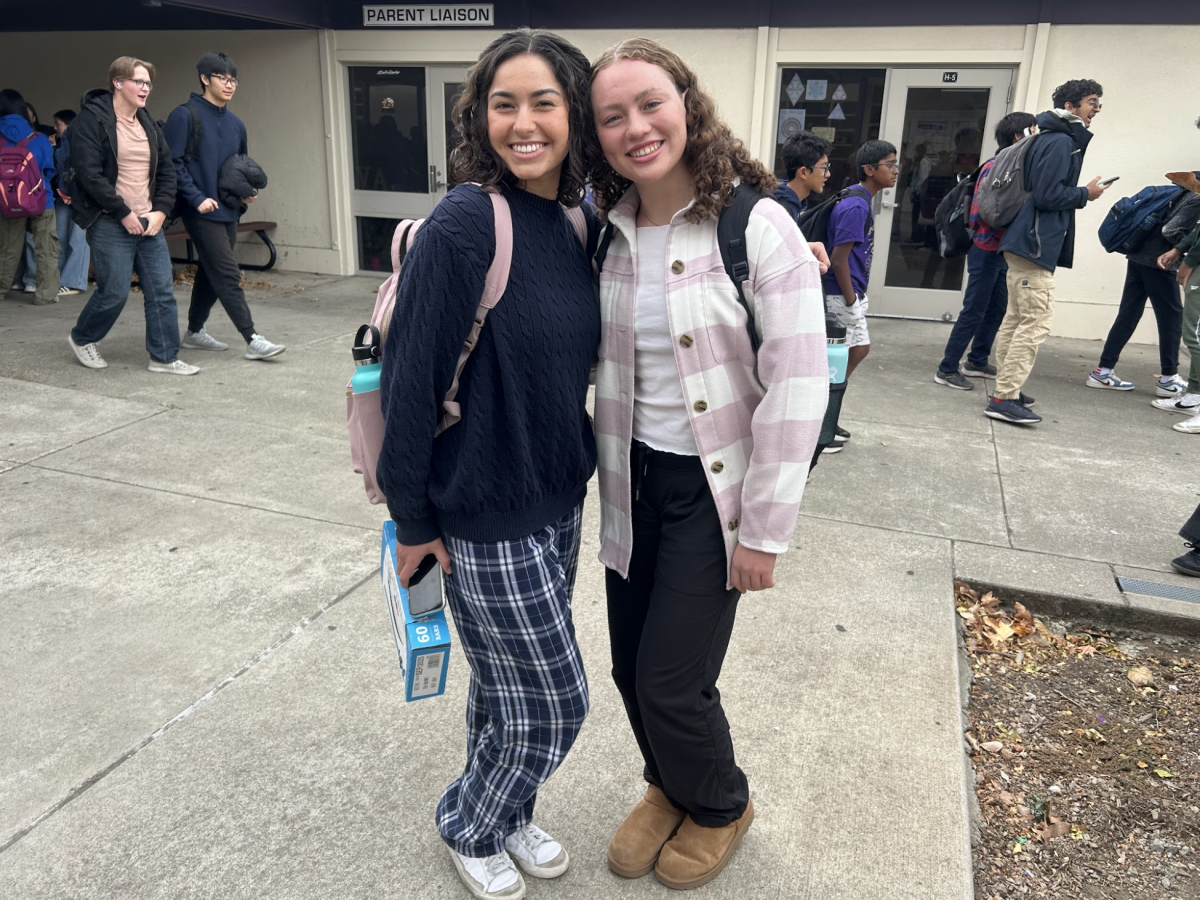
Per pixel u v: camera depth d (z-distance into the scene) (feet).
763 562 5.24
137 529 11.28
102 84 32.71
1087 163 23.66
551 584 5.24
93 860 6.27
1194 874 6.79
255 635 9.09
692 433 5.35
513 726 5.49
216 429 14.89
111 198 16.03
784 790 7.18
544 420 5.03
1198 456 15.46
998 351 17.16
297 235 31.12
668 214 5.23
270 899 6.02
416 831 6.66
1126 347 23.88
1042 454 15.33
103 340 20.07
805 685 8.57
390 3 27.78
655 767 6.47
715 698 5.87
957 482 13.91
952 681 8.72
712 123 4.94
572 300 5.08
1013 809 7.39
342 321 23.90
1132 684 9.22
